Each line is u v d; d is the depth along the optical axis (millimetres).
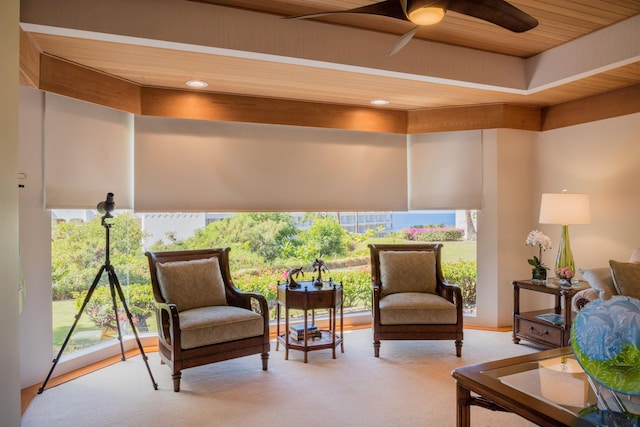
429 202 4719
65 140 3273
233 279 4383
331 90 3910
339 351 3848
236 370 3396
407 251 4297
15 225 1487
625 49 2912
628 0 2617
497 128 4520
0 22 1359
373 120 4566
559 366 2225
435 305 3658
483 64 3512
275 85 3740
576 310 3471
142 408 2738
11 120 1451
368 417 2605
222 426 2506
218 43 2707
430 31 3115
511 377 2068
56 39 2740
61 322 3410
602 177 4082
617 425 1669
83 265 3600
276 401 2836
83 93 3273
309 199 4344
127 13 2545
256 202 4148
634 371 1721
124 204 3730
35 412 2684
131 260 4016
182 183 3898
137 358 3674
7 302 1410
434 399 2855
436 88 3844
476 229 4680
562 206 3834
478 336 4273
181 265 3504
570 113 4375
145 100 3756
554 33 3141
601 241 4102
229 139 4059
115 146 3643
